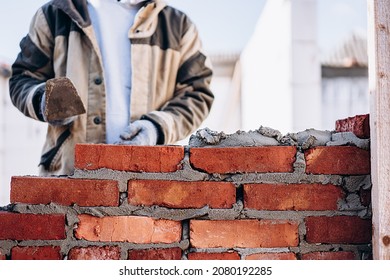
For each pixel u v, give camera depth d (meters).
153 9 2.50
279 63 6.23
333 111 7.74
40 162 2.36
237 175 1.42
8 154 8.59
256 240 1.41
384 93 1.31
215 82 10.17
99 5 2.52
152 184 1.41
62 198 1.40
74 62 2.36
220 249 1.41
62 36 2.39
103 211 1.40
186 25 2.64
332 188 1.42
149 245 1.40
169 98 2.56
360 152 1.43
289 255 1.41
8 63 7.98
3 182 8.57
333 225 1.42
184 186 1.41
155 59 2.47
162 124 2.21
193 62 2.60
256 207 1.41
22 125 8.74
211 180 1.42
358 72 7.74
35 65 2.43
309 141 1.43
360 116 1.44
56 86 1.67
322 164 1.43
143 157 1.41
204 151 1.42
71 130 2.33
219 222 1.41
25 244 1.39
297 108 5.65
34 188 1.40
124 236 1.40
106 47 2.45
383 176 1.30
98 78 2.38
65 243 1.40
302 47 5.65
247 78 9.05
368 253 1.41
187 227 1.42
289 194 1.42
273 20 6.50
